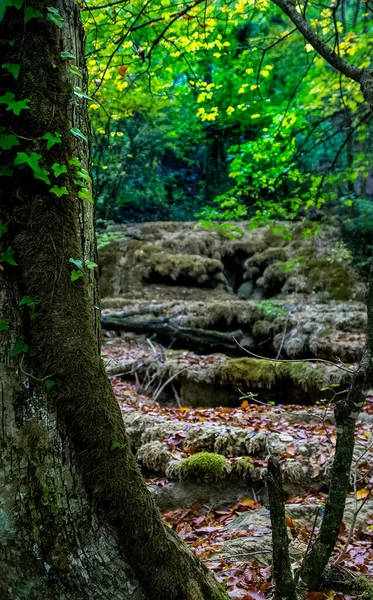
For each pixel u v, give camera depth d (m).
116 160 13.74
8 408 1.67
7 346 1.68
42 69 1.74
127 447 1.87
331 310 9.62
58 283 1.74
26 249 1.71
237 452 4.54
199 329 9.46
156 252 12.61
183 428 4.89
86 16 4.72
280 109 7.41
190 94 8.73
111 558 1.79
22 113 1.71
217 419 5.56
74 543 1.73
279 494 2.10
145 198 16.75
